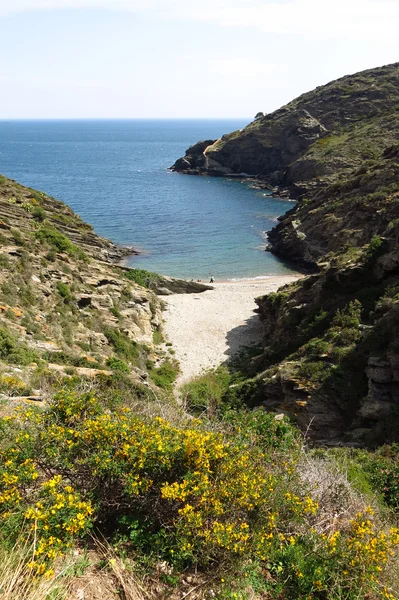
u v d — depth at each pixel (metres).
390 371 16.80
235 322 37.50
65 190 100.94
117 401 8.80
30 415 6.70
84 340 24.05
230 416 9.59
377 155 89.25
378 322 19.56
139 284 41.31
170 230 70.06
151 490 5.89
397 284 22.58
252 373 25.83
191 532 5.39
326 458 10.75
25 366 16.14
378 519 7.33
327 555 5.59
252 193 102.06
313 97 127.69
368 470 10.91
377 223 43.41
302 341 23.86
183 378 27.27
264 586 5.32
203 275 52.16
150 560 5.29
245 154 124.19
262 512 5.89
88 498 5.78
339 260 27.22
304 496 6.70
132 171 137.62
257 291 45.47
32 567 4.53
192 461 5.94
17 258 25.97
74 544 5.36
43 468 5.98
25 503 5.46
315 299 26.47
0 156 180.50
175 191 103.19
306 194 78.56
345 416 17.48
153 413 8.60
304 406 18.02
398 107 106.31
